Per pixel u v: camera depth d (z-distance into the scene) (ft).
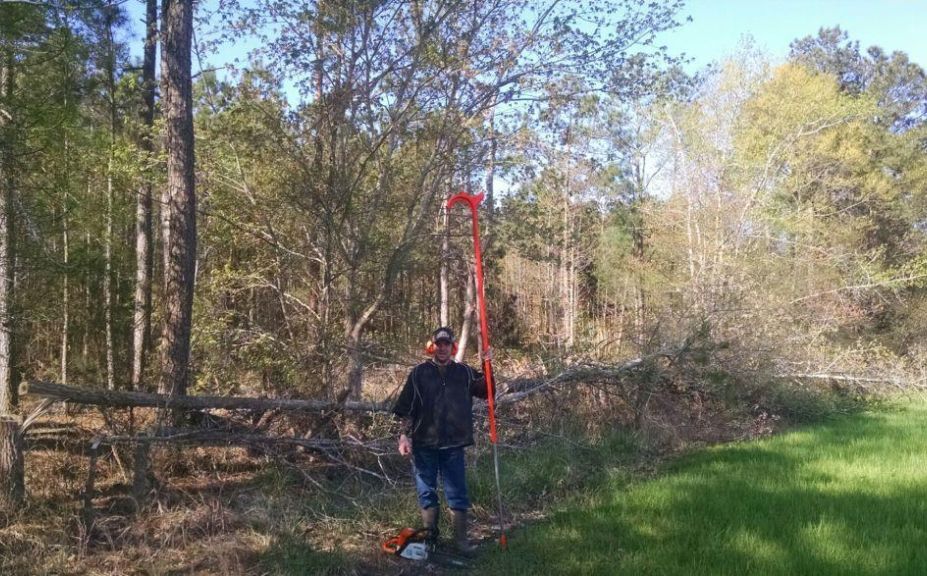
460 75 32.14
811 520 21.04
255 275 36.63
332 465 24.86
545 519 21.97
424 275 42.75
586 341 37.52
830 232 68.03
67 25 24.39
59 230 26.78
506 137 33.96
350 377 31.73
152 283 44.04
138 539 18.80
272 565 17.37
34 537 18.06
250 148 31.71
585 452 30.14
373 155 32.22
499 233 37.96
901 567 17.16
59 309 30.12
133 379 36.37
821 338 49.19
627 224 69.21
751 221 55.36
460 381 19.90
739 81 61.93
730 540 19.04
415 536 18.92
